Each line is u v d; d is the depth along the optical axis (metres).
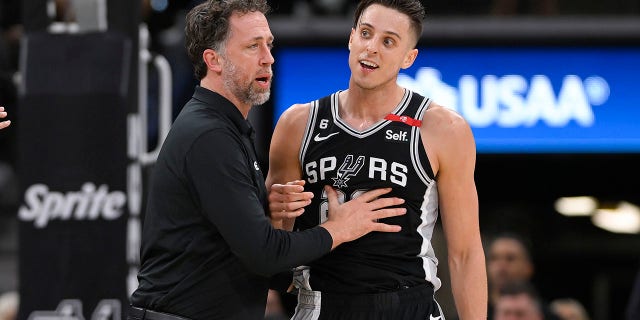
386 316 11.02
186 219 10.57
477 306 11.34
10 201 23.39
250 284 10.70
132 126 14.35
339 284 11.09
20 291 14.35
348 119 11.18
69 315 14.29
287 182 11.49
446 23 20.64
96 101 14.22
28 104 14.31
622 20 20.62
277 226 11.07
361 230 10.74
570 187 23.14
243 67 10.65
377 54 10.73
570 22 20.67
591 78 20.81
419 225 11.12
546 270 28.44
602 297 28.59
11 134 21.27
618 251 28.28
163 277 10.69
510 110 20.86
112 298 14.25
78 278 14.30
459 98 20.84
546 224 27.39
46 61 14.34
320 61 20.72
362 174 10.96
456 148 11.02
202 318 10.55
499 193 24.03
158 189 10.75
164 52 21.34
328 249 10.55
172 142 10.64
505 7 22.61
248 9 10.73
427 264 11.23
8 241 23.31
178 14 22.33
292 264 10.34
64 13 16.64
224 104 10.66
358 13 11.08
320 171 11.13
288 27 20.59
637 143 20.89
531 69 20.80
